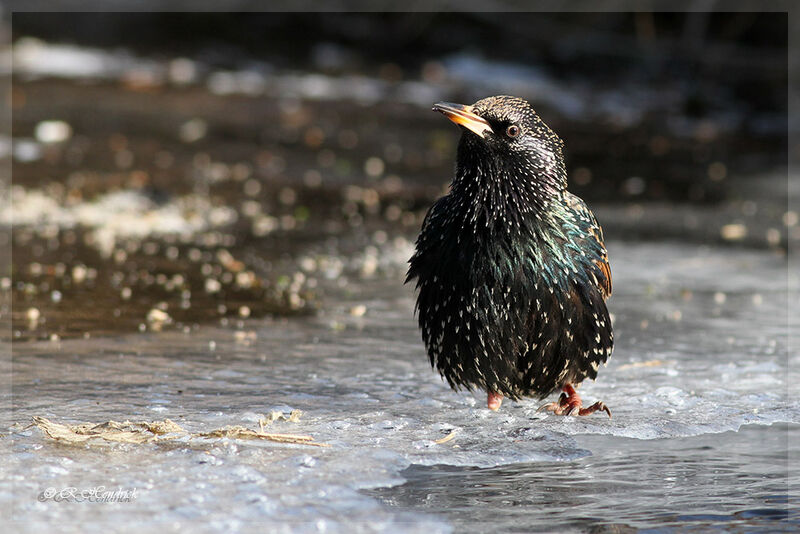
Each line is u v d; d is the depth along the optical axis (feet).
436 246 26.27
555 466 22.62
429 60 103.96
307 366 30.42
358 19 107.86
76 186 57.82
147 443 22.95
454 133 81.41
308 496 20.10
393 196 61.00
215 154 69.82
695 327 35.32
